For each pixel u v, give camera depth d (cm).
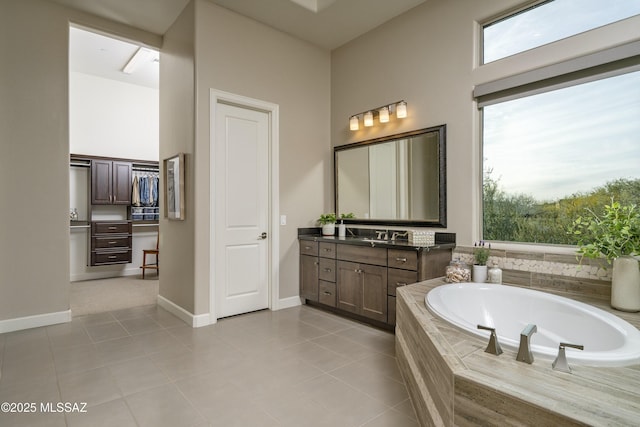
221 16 348
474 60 302
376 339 302
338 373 237
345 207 425
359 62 410
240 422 180
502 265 282
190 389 213
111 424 177
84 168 575
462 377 130
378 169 386
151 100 641
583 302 225
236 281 369
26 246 325
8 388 213
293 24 383
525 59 270
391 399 204
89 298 443
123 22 375
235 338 302
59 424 176
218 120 354
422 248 289
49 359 255
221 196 356
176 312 366
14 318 319
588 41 239
